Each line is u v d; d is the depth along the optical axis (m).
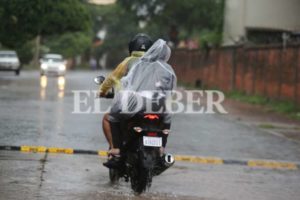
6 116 28.58
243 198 14.09
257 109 43.91
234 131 27.97
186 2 100.69
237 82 60.19
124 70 13.89
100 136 23.19
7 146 19.44
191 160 19.30
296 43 44.41
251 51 55.78
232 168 18.27
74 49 160.50
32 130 23.84
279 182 16.39
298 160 20.19
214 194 14.38
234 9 68.56
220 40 69.31
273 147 23.14
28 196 13.17
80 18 80.50
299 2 64.81
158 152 13.16
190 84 79.19
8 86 55.69
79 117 29.69
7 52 88.12
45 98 41.31
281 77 47.66
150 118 13.09
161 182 15.55
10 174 15.44
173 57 98.31
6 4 75.06
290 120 35.81
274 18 65.50
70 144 20.80
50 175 15.59
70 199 13.09
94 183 14.95
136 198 13.41
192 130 27.34
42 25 78.06
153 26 118.06
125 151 13.71
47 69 81.56
